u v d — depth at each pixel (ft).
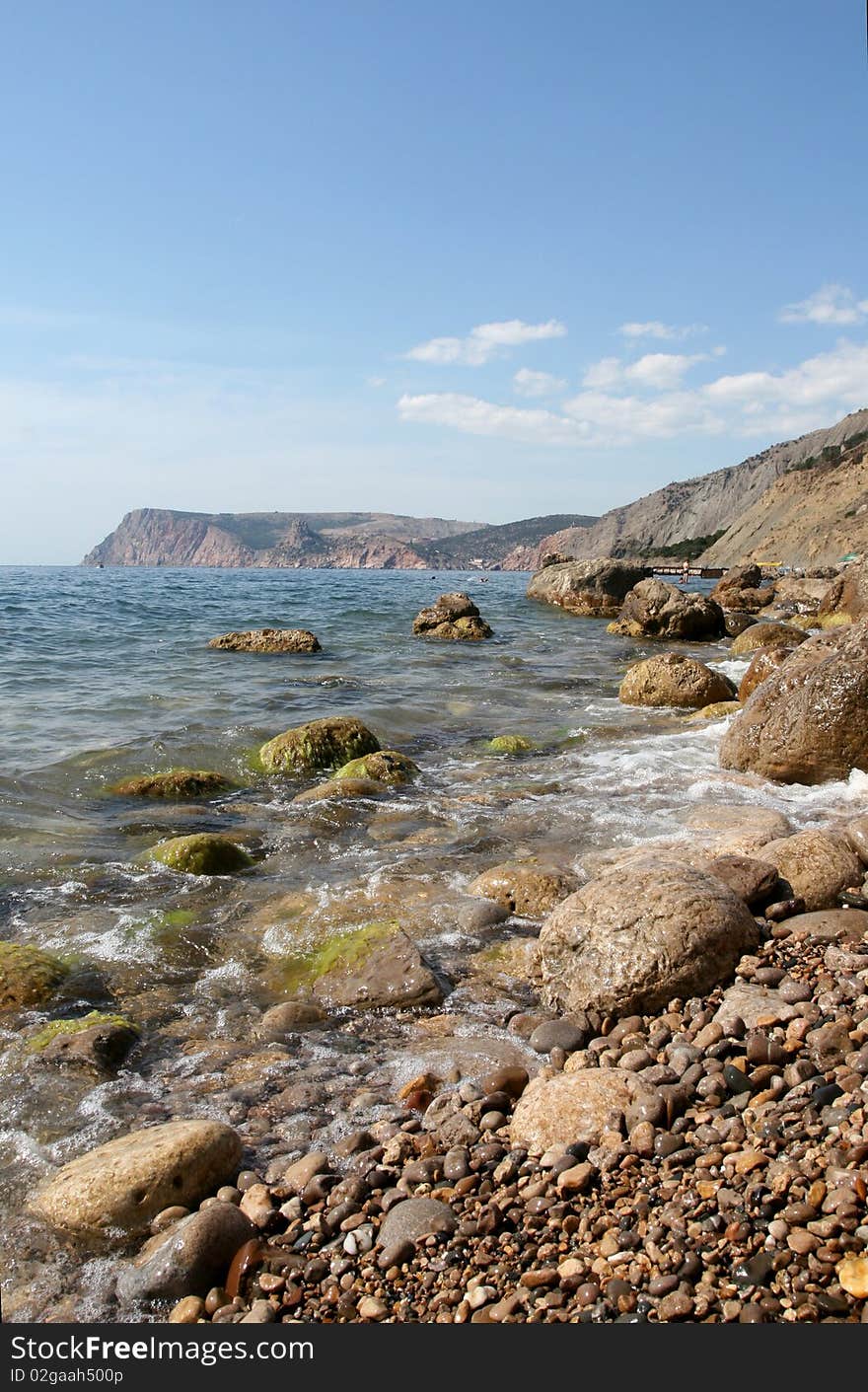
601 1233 11.24
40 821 29.91
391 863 26.05
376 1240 11.63
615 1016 17.16
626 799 31.63
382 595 163.12
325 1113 14.67
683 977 17.06
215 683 58.03
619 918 17.95
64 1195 12.39
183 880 24.97
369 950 19.65
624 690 52.26
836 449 542.57
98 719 45.44
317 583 233.14
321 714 46.98
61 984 19.04
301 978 19.62
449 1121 13.94
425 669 66.69
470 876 24.86
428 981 18.65
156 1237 12.02
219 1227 11.69
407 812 31.01
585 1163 12.39
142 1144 13.03
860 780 30.94
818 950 18.15
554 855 26.21
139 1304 11.12
